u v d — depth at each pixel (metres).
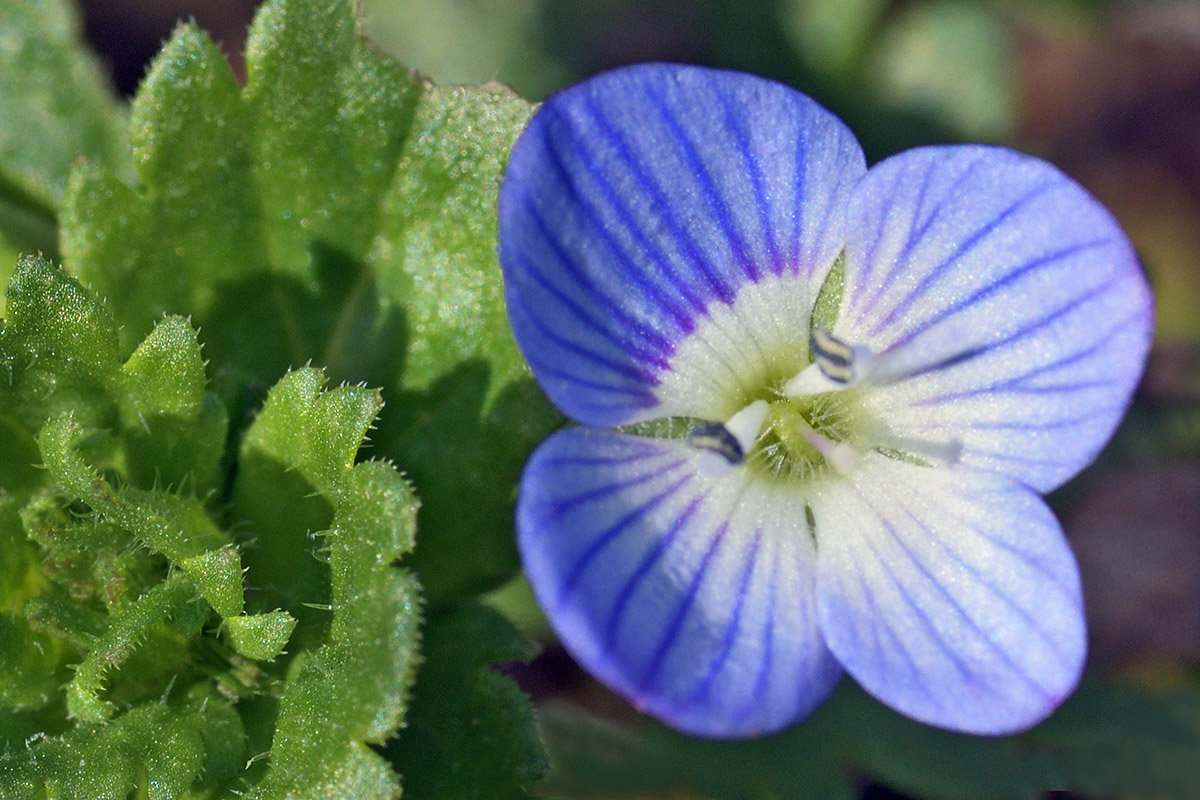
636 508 0.05
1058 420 0.05
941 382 0.05
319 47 0.05
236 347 0.05
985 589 0.05
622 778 0.05
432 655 0.05
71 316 0.05
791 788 0.05
